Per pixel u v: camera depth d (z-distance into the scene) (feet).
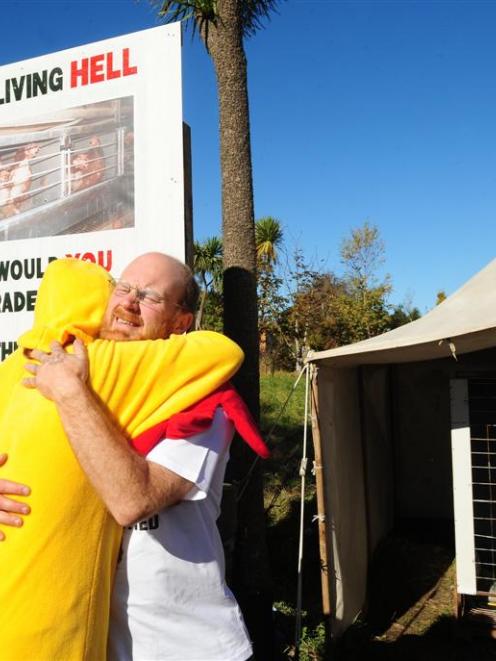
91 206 11.09
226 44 14.12
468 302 16.63
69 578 4.31
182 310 5.35
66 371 4.35
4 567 4.23
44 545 4.25
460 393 14.58
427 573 18.30
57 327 4.84
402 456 23.95
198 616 4.95
